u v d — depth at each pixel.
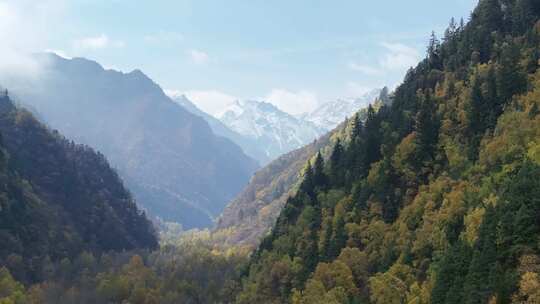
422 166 195.38
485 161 164.25
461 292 120.81
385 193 194.50
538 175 124.56
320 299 168.50
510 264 114.81
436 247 152.50
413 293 141.88
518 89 192.00
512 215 118.69
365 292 167.75
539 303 101.19
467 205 152.38
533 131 155.75
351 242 188.88
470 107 196.12
